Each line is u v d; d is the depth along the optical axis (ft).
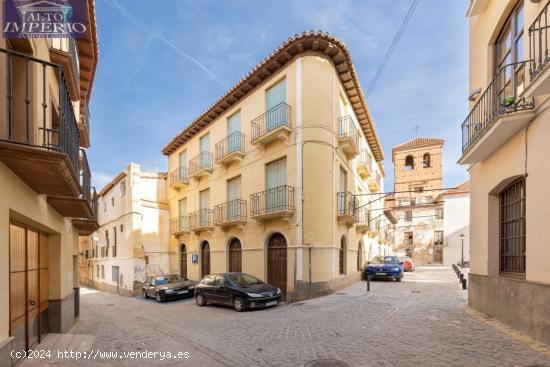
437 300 34.96
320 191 43.19
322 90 44.55
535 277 19.19
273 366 17.29
